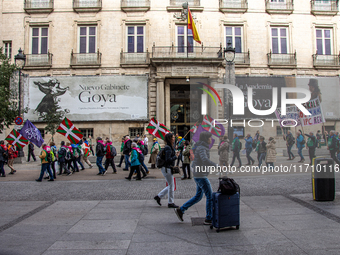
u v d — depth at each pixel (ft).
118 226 16.12
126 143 44.19
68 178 36.91
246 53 78.54
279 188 27.07
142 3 77.92
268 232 14.66
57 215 18.60
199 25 78.23
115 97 75.87
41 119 75.00
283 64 78.54
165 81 76.64
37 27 78.43
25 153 73.77
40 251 12.51
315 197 21.59
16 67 60.95
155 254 12.07
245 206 20.21
